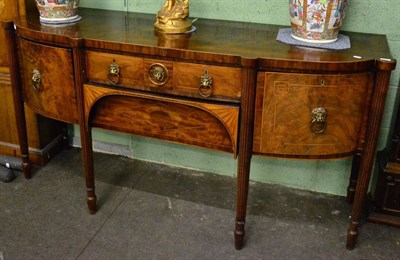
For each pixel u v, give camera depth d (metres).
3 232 1.97
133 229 2.01
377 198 2.05
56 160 2.52
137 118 1.86
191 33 1.90
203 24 2.07
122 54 1.74
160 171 2.45
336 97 1.61
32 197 2.21
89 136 1.95
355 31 2.01
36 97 2.02
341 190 2.27
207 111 1.69
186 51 1.64
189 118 1.78
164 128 1.84
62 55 1.83
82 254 1.86
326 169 2.25
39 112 2.05
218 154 2.39
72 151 2.61
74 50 1.78
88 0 2.31
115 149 2.58
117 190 2.28
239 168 1.75
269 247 1.93
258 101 1.64
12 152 2.47
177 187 2.32
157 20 1.92
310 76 1.58
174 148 2.46
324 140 1.68
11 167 2.40
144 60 1.71
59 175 2.39
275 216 2.12
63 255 1.86
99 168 2.46
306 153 1.71
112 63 1.76
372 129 1.66
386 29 1.97
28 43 1.92
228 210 2.15
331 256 1.88
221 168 2.42
